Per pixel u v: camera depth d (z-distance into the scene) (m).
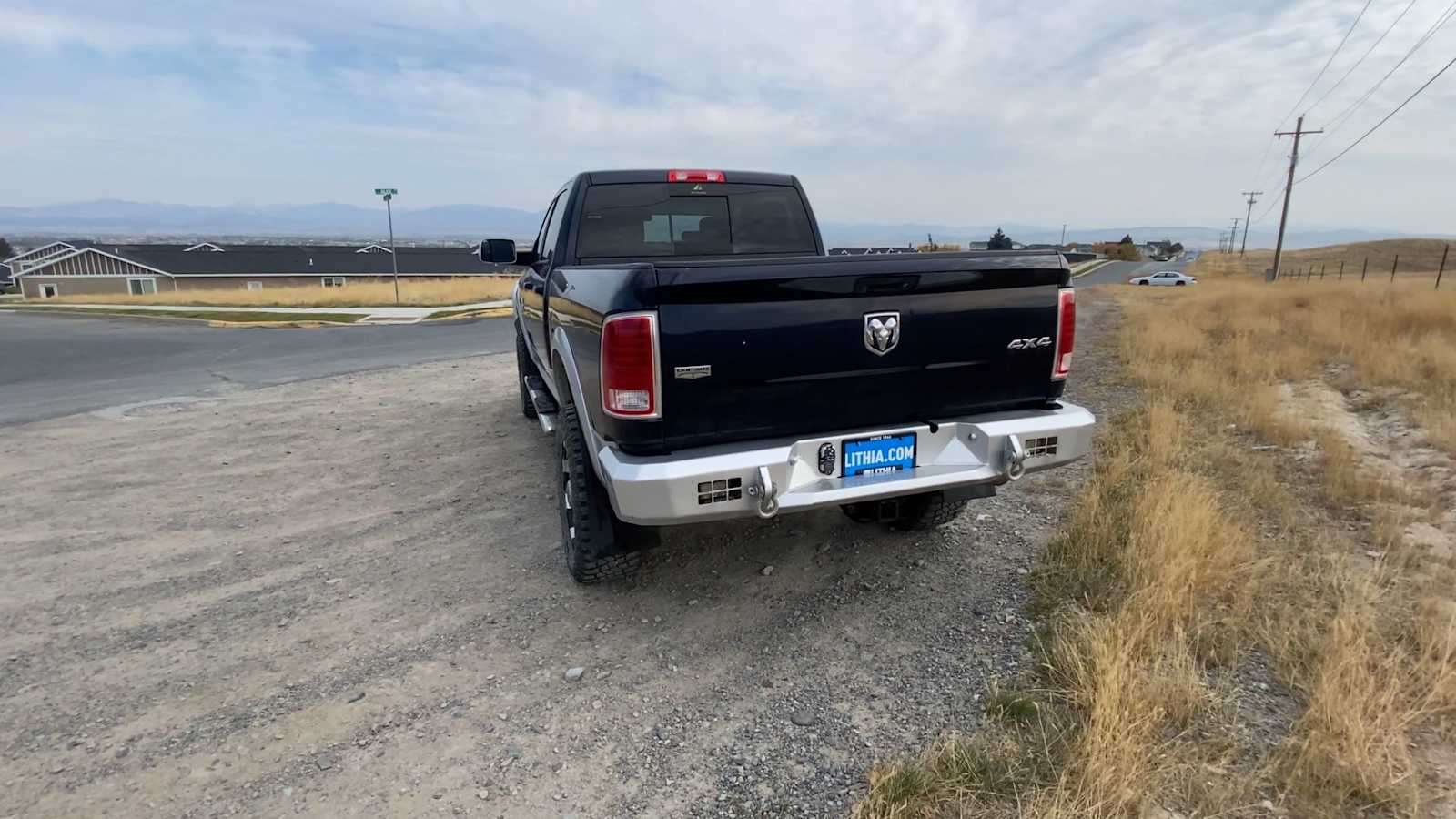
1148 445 5.44
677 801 2.29
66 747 2.58
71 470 5.92
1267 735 2.40
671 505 2.71
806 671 2.97
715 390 2.81
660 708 2.76
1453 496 4.28
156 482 5.57
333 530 4.58
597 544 3.46
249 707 2.80
